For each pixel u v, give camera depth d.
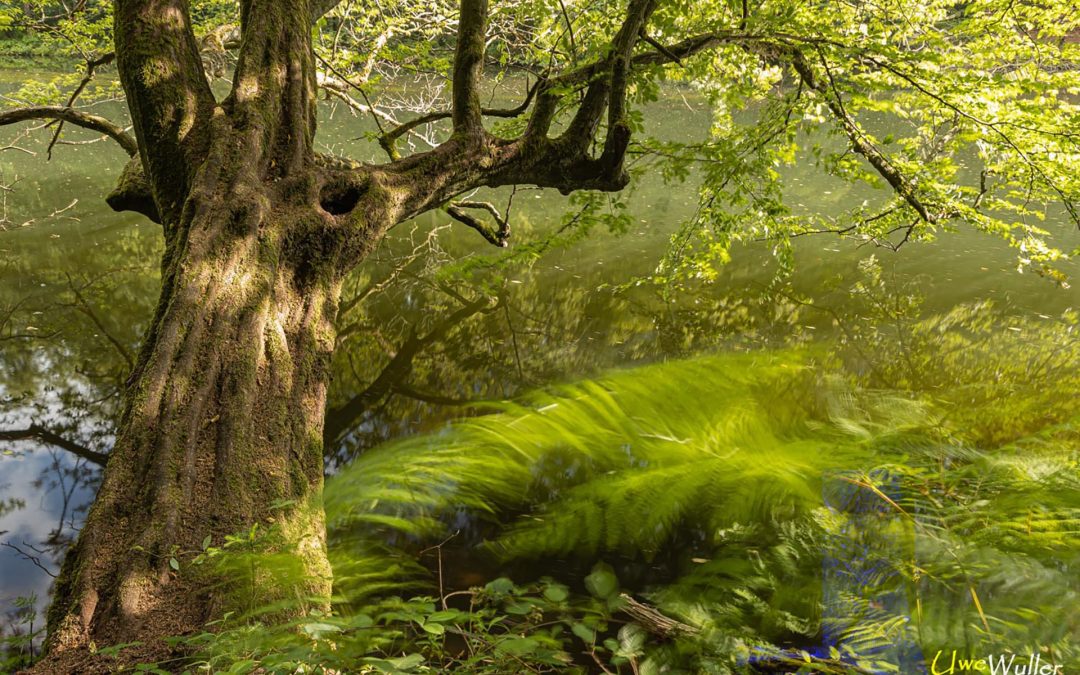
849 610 1.19
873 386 4.17
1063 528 1.01
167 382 3.62
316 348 4.41
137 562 2.87
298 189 4.97
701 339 8.24
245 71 5.29
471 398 6.66
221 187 4.65
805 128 7.91
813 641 1.25
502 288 10.05
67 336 8.09
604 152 6.60
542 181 6.77
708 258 8.83
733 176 7.62
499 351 7.94
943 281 10.66
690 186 16.23
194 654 2.19
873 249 12.28
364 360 7.70
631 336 8.42
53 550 4.59
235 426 3.59
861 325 8.73
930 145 8.66
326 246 4.88
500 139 6.50
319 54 9.42
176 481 3.26
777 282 10.55
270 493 3.40
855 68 7.71
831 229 9.58
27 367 7.35
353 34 10.55
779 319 9.01
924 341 7.82
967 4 8.25
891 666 1.14
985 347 7.42
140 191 6.09
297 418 3.92
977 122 7.11
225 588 2.61
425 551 3.20
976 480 1.13
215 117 5.09
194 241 4.23
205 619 2.55
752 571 1.24
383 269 10.69
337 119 19.59
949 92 7.02
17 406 6.58
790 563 1.22
